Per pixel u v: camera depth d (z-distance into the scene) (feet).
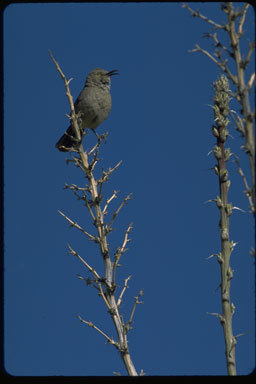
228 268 18.22
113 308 21.77
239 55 17.51
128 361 20.65
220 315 18.02
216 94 18.88
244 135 17.17
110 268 22.58
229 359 17.57
